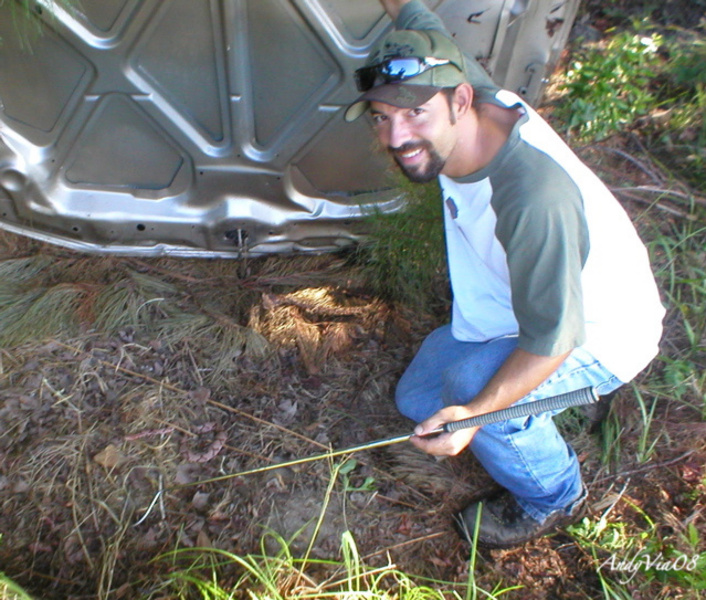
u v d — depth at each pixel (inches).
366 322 75.2
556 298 41.3
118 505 57.6
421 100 39.8
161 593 51.8
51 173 71.1
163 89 65.6
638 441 63.1
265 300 75.3
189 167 72.5
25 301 71.6
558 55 67.7
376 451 63.6
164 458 61.1
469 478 61.9
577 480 54.3
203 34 61.8
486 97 43.7
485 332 56.1
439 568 56.3
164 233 77.0
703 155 82.5
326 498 56.6
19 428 61.4
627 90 85.7
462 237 51.0
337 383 69.6
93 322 70.8
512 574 56.1
